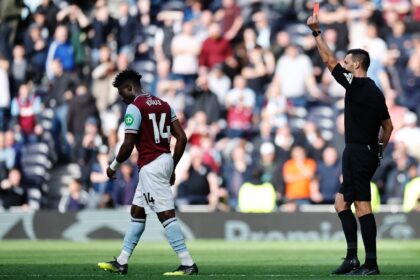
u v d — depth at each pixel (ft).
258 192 246.27
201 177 246.06
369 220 114.32
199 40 281.95
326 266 140.87
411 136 263.70
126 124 110.93
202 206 247.09
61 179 268.00
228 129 266.16
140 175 112.16
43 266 140.05
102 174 251.19
